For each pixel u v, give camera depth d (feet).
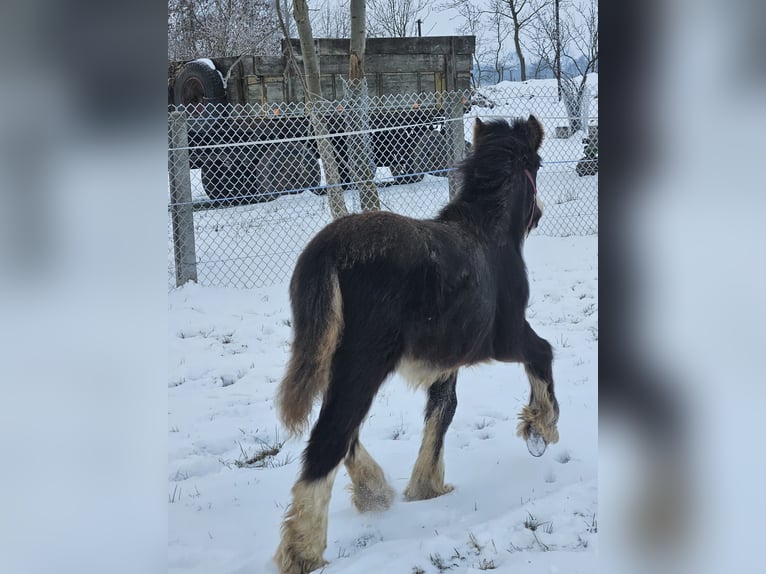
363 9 28.12
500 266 13.19
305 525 10.46
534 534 11.18
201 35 61.00
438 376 12.59
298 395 10.55
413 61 37.52
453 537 11.25
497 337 13.29
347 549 11.46
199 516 12.70
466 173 13.66
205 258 30.55
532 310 25.00
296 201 36.42
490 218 13.16
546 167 43.91
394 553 10.80
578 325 23.43
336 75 36.70
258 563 11.02
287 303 26.43
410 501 13.26
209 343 22.71
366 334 10.75
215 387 19.54
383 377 10.94
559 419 16.37
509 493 13.24
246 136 36.24
